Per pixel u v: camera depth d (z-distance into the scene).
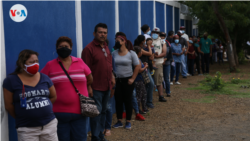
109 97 4.36
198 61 12.98
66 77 3.16
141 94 5.96
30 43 3.68
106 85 4.14
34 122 2.73
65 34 4.40
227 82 10.38
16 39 3.46
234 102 7.12
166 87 8.06
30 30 3.68
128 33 7.07
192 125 5.27
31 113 2.70
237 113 6.07
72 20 4.58
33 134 2.76
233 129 4.95
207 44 13.21
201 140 4.42
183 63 11.88
